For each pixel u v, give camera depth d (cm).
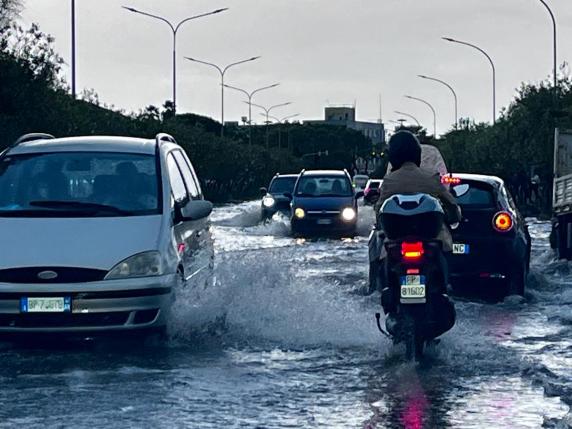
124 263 1022
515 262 1435
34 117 3516
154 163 1156
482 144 6188
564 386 857
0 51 3478
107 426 745
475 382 881
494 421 754
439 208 944
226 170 7119
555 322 1214
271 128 16538
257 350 1026
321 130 17362
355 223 2898
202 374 916
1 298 1006
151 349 1032
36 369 939
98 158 1159
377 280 1429
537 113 5431
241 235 2912
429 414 776
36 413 780
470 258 1438
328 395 839
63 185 1128
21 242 1030
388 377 903
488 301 1421
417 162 1023
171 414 779
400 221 936
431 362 962
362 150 17512
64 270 1010
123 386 870
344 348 1032
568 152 2705
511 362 960
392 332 952
